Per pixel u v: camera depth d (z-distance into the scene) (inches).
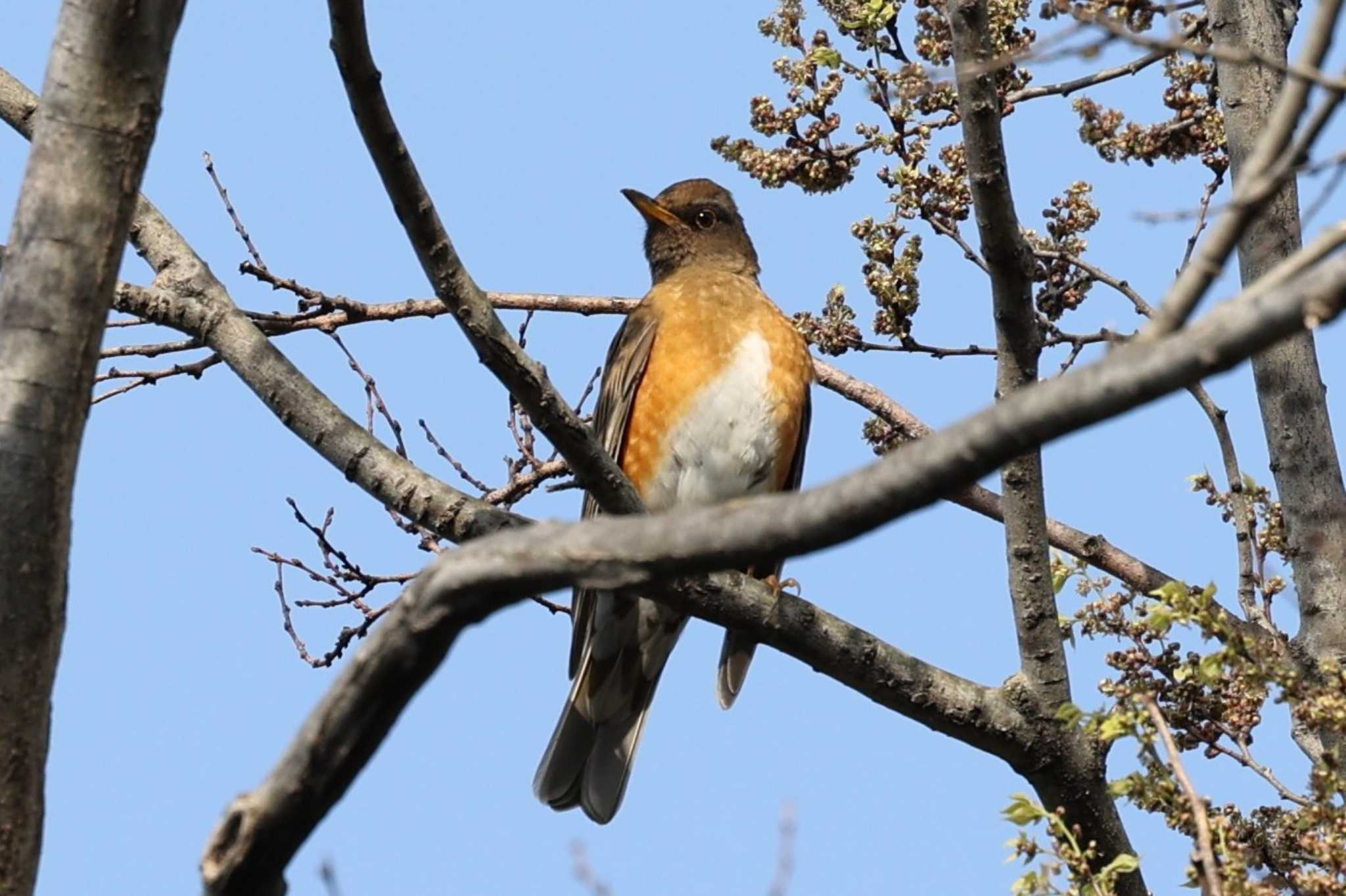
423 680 243.4
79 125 271.9
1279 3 466.0
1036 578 418.3
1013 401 204.7
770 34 483.5
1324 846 327.3
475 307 375.6
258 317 506.0
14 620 262.5
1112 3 442.6
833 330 493.4
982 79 380.5
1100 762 415.8
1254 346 192.2
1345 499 430.0
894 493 209.6
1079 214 479.2
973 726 413.1
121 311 432.5
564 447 390.3
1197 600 334.6
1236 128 447.5
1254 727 376.2
